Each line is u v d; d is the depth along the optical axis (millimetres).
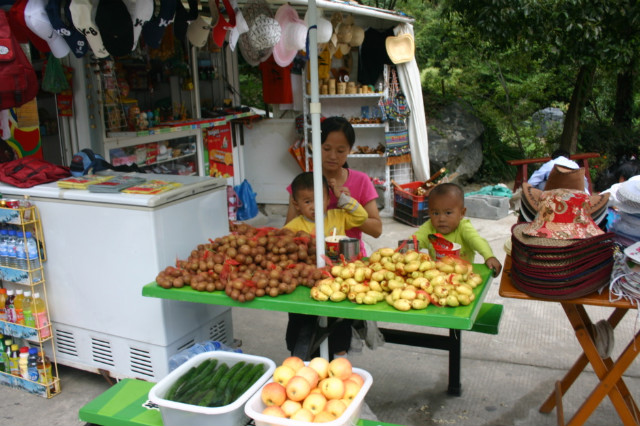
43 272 3607
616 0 8727
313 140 2596
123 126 5914
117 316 3418
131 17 3418
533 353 4141
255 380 2443
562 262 2420
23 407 3539
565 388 3303
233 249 2885
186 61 7102
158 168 6707
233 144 8461
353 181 3471
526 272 2527
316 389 2230
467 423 3287
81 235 3404
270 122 8875
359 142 9062
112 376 3566
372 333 3109
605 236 2396
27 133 4953
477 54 12312
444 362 4066
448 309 2318
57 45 3510
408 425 3273
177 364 3135
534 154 12508
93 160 3912
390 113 8258
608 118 14227
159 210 3180
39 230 3541
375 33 8477
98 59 5488
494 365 3977
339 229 3295
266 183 9164
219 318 3754
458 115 10602
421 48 14094
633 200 2637
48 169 3730
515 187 6559
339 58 8805
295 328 3123
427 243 3293
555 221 2543
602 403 3461
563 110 14336
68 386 3781
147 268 3234
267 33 4434
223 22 3777
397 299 2354
